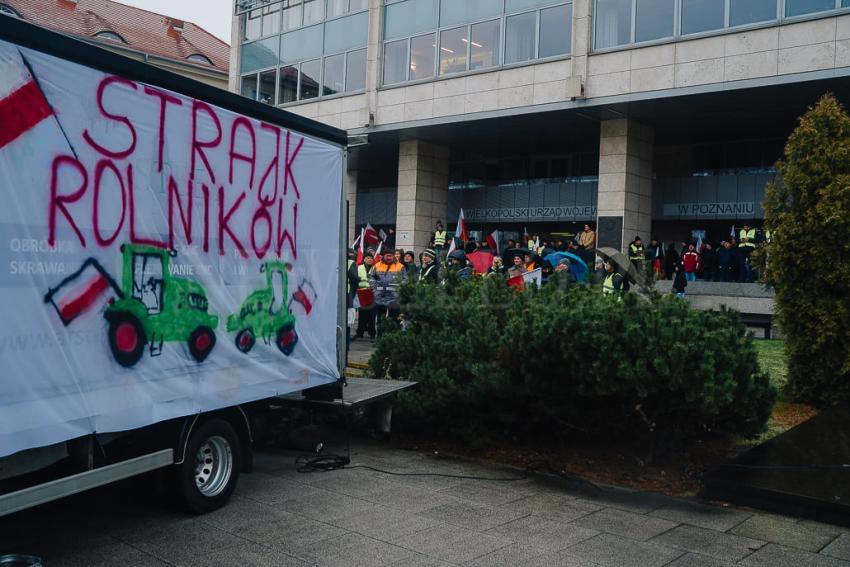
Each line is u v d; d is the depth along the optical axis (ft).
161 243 16.72
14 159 13.64
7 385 13.43
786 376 31.83
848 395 29.07
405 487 21.33
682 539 17.47
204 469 18.95
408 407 25.35
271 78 103.09
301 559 15.80
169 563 15.43
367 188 124.16
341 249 23.66
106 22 144.56
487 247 72.95
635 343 20.88
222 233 18.53
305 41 99.09
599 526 18.29
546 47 77.10
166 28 160.97
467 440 25.34
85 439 15.33
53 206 14.32
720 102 70.44
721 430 23.24
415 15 87.92
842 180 28.02
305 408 23.56
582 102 73.77
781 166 30.40
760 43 63.98
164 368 16.79
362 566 15.52
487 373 23.94
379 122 90.12
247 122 19.39
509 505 19.86
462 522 18.42
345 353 23.86
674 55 68.44
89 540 16.66
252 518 18.35
